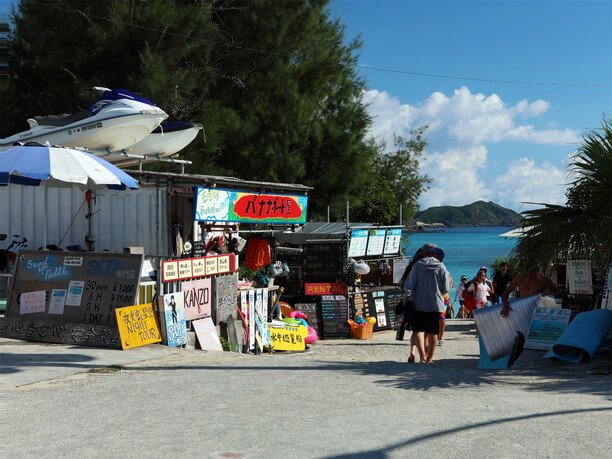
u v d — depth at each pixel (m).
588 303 10.25
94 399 6.60
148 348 10.09
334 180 28.89
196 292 11.66
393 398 6.66
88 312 10.28
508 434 5.20
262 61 27.00
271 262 16.38
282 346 14.17
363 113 29.66
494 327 9.52
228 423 5.62
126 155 16.58
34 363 8.60
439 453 4.75
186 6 25.33
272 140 26.80
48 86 24.97
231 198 13.67
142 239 13.59
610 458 4.63
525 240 9.23
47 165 10.27
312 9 27.31
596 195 9.13
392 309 20.23
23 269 10.73
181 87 24.06
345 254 19.03
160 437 5.21
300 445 4.95
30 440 5.15
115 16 23.31
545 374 8.31
